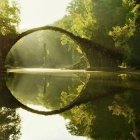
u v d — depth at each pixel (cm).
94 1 4656
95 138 654
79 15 5116
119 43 3597
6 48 5012
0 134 722
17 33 5091
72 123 839
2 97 1589
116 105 1141
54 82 2598
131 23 3375
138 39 3431
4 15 4838
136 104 1155
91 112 1005
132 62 3803
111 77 2866
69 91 1888
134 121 826
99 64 5103
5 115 1006
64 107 1223
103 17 4575
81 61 6138
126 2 3569
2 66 5022
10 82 2605
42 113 1070
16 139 671
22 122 882
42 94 1806
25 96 1694
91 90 1783
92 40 4966
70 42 6284
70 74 3812
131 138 642
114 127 754
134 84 2023
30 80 2847
